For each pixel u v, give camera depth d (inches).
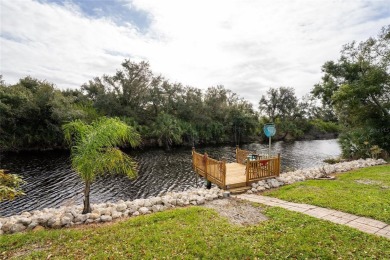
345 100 794.8
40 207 451.2
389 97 773.9
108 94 1483.8
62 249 177.5
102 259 161.3
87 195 253.4
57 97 1241.4
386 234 196.2
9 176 151.2
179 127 1469.0
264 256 164.2
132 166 281.3
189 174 749.3
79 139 246.7
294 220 223.1
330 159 949.8
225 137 1879.9
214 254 167.0
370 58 805.2
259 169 390.3
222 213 255.9
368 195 301.0
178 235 195.0
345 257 159.9
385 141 749.3
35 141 1170.6
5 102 1133.1
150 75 1610.5
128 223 223.6
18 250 176.9
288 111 2389.3
